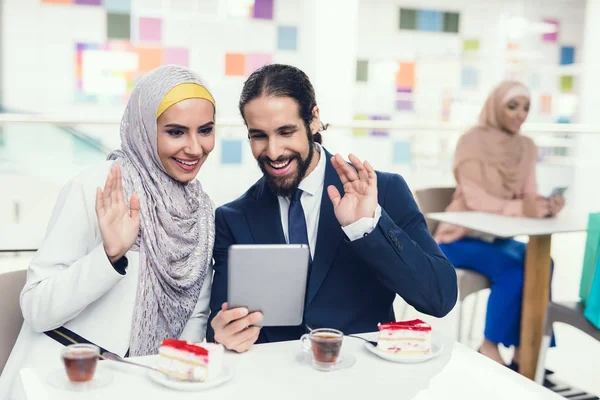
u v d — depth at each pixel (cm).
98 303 135
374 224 126
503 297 254
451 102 704
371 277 143
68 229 136
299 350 120
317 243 142
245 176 615
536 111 730
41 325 128
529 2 712
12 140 566
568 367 256
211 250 150
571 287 371
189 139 141
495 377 109
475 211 286
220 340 118
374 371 110
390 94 685
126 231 123
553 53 733
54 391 99
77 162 583
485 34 709
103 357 110
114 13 581
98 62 584
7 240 258
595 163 668
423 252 135
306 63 602
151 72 144
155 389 101
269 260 112
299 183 142
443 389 103
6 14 552
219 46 616
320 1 583
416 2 677
